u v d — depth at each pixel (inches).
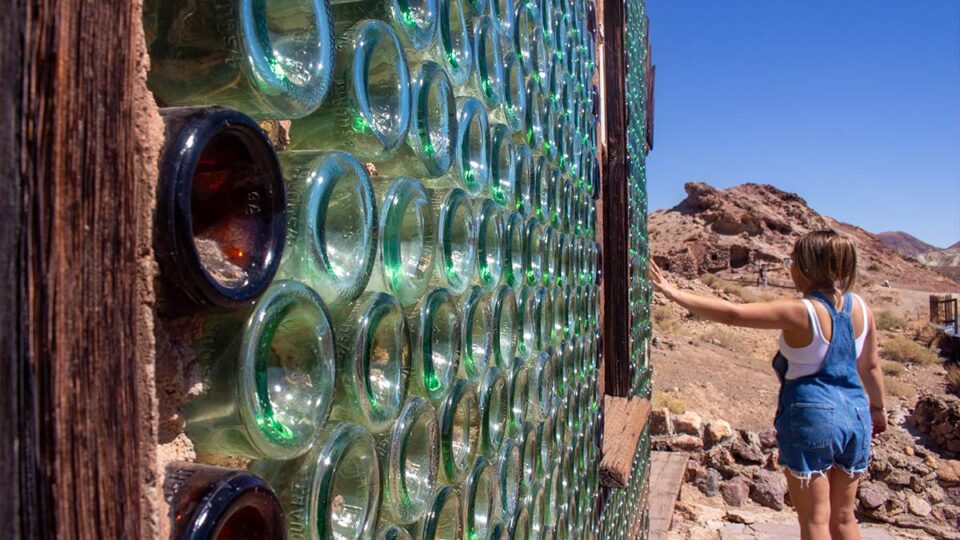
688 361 506.0
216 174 25.9
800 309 117.5
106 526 18.6
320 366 29.4
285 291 27.4
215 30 25.6
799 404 117.9
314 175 30.4
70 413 17.7
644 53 251.6
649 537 208.2
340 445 31.8
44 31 17.3
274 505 25.5
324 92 30.9
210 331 26.4
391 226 39.4
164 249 21.1
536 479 75.9
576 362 98.4
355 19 39.3
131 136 19.5
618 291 163.5
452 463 48.4
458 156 51.0
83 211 18.1
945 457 329.1
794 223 1710.1
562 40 93.0
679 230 1653.5
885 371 584.4
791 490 120.7
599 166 126.1
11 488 16.6
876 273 1854.1
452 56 50.6
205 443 27.1
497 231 60.6
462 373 52.9
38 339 17.0
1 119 16.5
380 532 38.5
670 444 310.2
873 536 259.9
